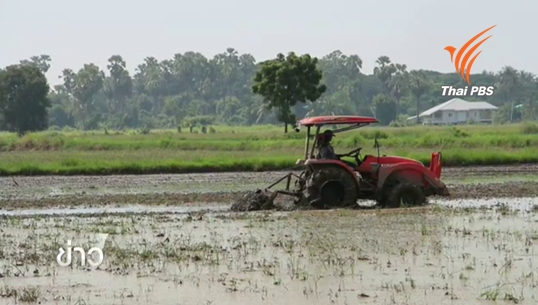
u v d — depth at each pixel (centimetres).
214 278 2505
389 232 3366
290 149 9075
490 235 3259
